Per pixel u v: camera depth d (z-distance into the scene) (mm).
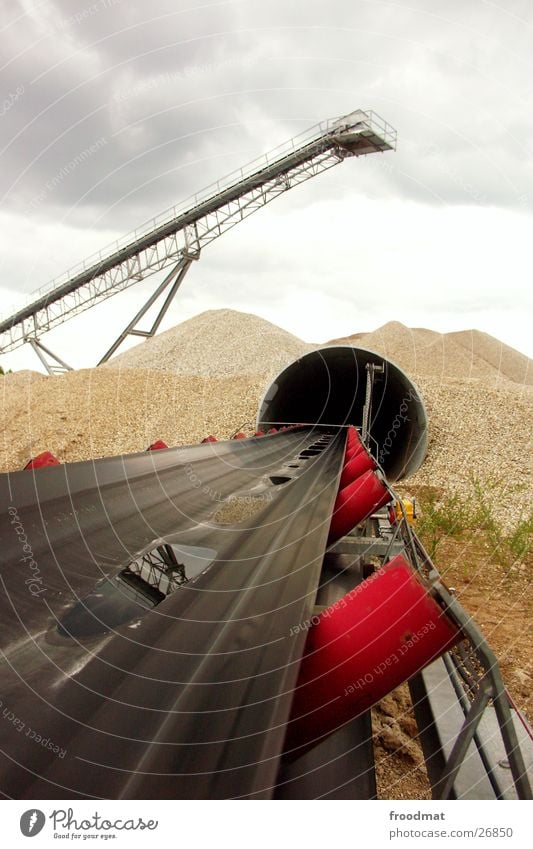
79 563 4820
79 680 2908
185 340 60156
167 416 27594
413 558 3525
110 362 68312
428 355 69750
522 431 22547
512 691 5527
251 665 2918
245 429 26562
